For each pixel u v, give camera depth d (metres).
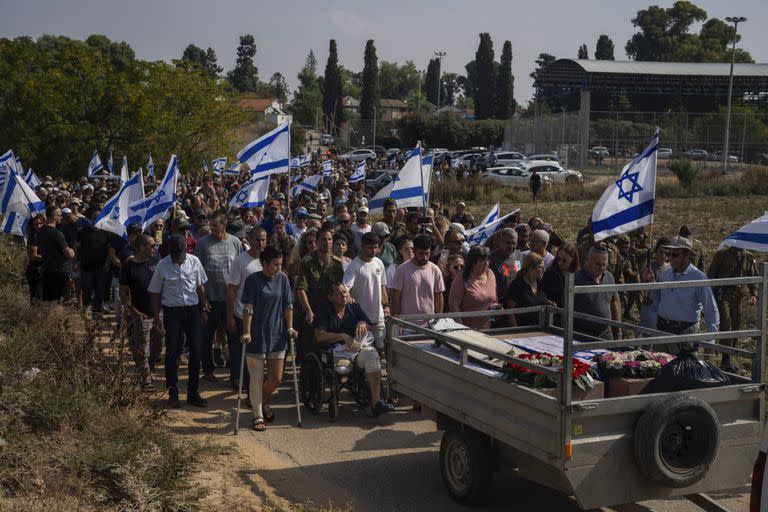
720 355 10.84
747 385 5.43
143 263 9.15
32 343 8.04
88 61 42.47
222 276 9.75
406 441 7.73
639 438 5.09
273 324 8.03
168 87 45.69
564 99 83.88
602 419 5.11
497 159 56.19
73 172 41.12
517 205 35.44
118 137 42.84
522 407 5.39
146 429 6.76
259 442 7.62
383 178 41.75
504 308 8.30
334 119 112.38
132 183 12.07
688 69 68.19
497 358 5.57
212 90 47.56
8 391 6.62
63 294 11.75
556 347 6.75
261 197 14.41
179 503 5.66
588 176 49.69
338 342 8.55
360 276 8.91
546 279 8.24
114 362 8.37
